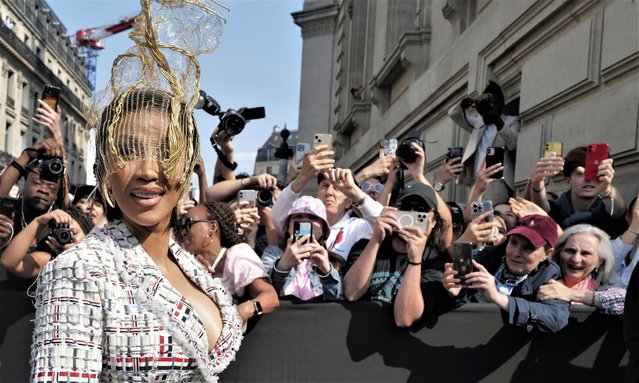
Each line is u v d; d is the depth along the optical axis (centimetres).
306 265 295
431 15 1034
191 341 113
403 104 1145
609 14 440
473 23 747
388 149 429
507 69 653
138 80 123
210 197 389
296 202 307
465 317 260
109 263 111
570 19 501
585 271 280
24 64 3253
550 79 530
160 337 108
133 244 119
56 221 270
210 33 131
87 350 101
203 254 268
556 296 254
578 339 260
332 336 260
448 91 846
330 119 2402
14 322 252
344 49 2036
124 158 113
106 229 118
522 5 579
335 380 260
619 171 422
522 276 275
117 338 106
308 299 281
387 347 260
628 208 338
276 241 345
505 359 259
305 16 2477
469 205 365
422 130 1030
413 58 1047
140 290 112
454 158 400
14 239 261
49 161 314
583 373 259
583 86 471
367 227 337
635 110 397
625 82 418
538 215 275
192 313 119
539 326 246
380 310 262
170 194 119
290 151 1004
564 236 291
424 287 264
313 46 2477
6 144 3123
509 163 577
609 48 436
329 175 315
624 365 259
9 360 251
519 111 604
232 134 385
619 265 299
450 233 288
